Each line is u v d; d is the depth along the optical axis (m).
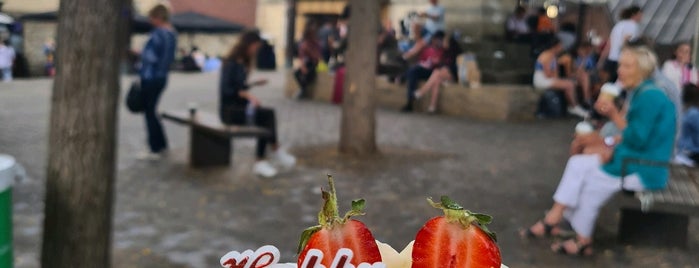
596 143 5.39
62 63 3.29
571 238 5.52
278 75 22.06
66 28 3.27
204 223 5.81
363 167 8.24
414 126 12.13
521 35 16.38
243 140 9.90
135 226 5.64
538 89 13.91
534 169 8.57
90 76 3.29
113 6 3.32
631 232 5.60
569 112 14.07
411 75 14.19
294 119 12.62
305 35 16.33
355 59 8.93
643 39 6.77
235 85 7.86
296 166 8.18
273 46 25.70
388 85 15.02
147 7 24.22
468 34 16.44
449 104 14.09
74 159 3.33
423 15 15.48
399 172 8.07
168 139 9.79
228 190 6.94
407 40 16.50
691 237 5.84
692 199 4.89
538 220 6.23
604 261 5.19
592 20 18.38
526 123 13.07
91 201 3.37
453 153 9.45
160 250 5.11
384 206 6.55
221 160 8.09
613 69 11.52
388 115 13.63
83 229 3.38
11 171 2.91
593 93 14.24
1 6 24.91
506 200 6.96
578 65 14.70
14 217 5.71
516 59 15.69
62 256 3.38
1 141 9.33
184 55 24.84
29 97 15.05
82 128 3.31
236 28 25.41
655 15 18.92
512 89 13.45
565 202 5.28
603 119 8.20
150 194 6.67
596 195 5.11
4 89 16.81
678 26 18.41
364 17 8.81
